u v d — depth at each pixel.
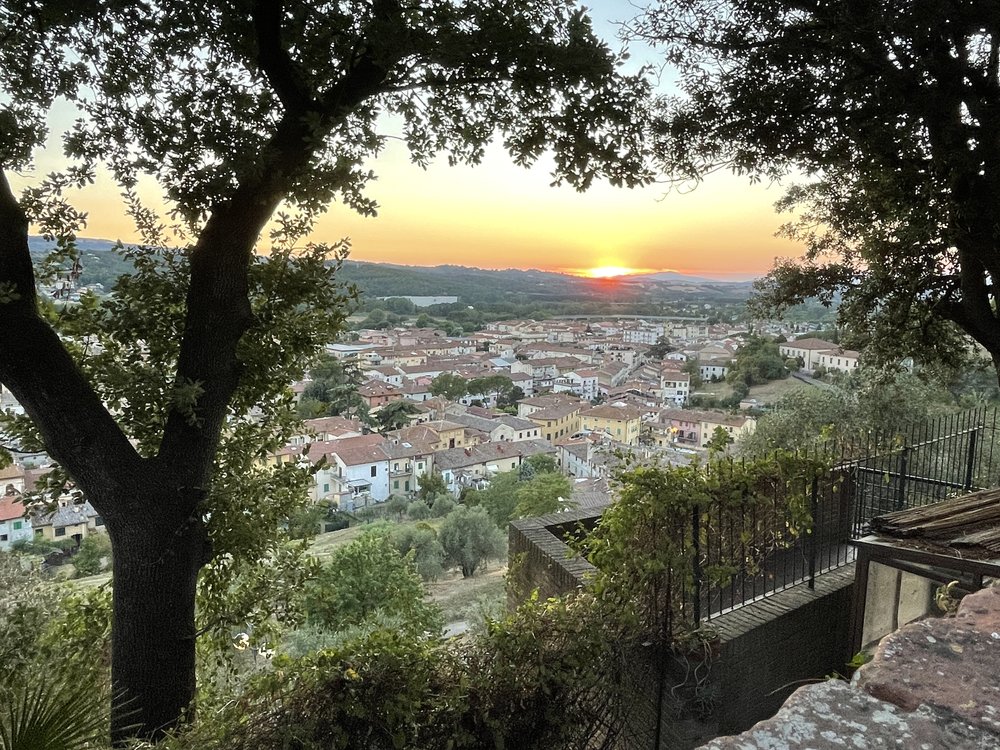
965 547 3.57
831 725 1.28
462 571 33.94
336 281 5.45
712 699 3.74
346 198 5.04
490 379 124.38
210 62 5.02
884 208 7.35
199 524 4.66
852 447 5.35
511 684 3.31
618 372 137.62
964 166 6.03
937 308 8.04
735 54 7.07
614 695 3.62
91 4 4.02
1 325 3.88
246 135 4.41
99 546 27.08
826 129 6.89
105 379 4.57
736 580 4.47
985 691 1.39
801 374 71.50
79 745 2.72
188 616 4.57
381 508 63.62
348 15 4.67
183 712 3.64
